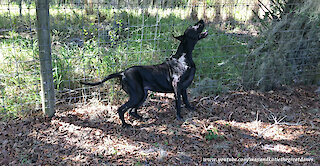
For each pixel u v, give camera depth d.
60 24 7.07
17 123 4.24
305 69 6.00
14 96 4.61
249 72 5.62
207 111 4.83
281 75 5.77
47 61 4.20
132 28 6.78
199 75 5.37
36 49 5.43
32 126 4.18
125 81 4.10
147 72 4.18
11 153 3.64
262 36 5.65
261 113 4.83
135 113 4.50
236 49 5.69
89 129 4.19
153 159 3.63
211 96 5.29
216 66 5.68
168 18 6.56
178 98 4.39
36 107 4.60
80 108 4.75
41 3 3.93
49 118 4.42
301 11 5.52
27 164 3.47
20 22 7.41
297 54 5.87
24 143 3.82
